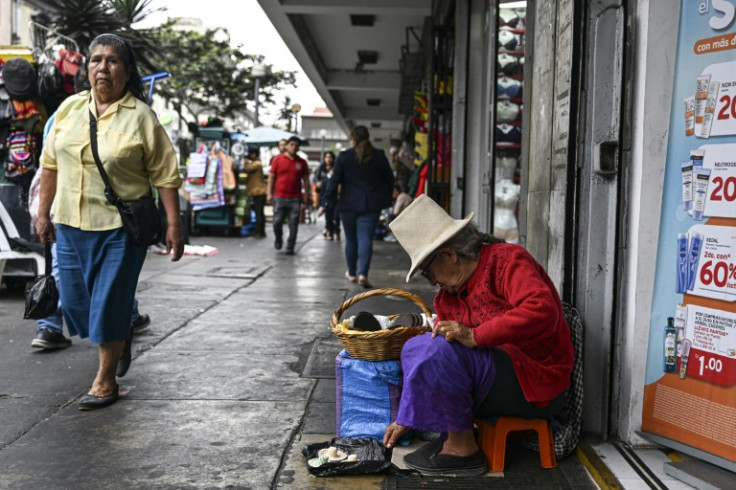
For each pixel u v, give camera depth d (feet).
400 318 10.58
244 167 45.34
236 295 22.15
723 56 8.42
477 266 8.83
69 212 10.99
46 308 12.82
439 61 28.17
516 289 8.35
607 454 9.41
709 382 8.65
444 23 30.09
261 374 13.24
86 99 11.37
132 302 11.43
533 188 12.53
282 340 16.03
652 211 9.33
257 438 10.05
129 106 11.21
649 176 9.28
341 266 30.76
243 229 47.11
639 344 9.52
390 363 9.85
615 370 9.89
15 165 20.18
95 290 11.07
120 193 11.05
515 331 8.15
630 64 9.52
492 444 9.11
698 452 8.79
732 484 8.21
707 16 8.58
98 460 9.20
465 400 8.71
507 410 8.90
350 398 9.94
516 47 21.57
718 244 8.51
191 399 11.72
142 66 33.88
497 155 21.77
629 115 9.56
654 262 9.39
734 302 8.33
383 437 9.78
